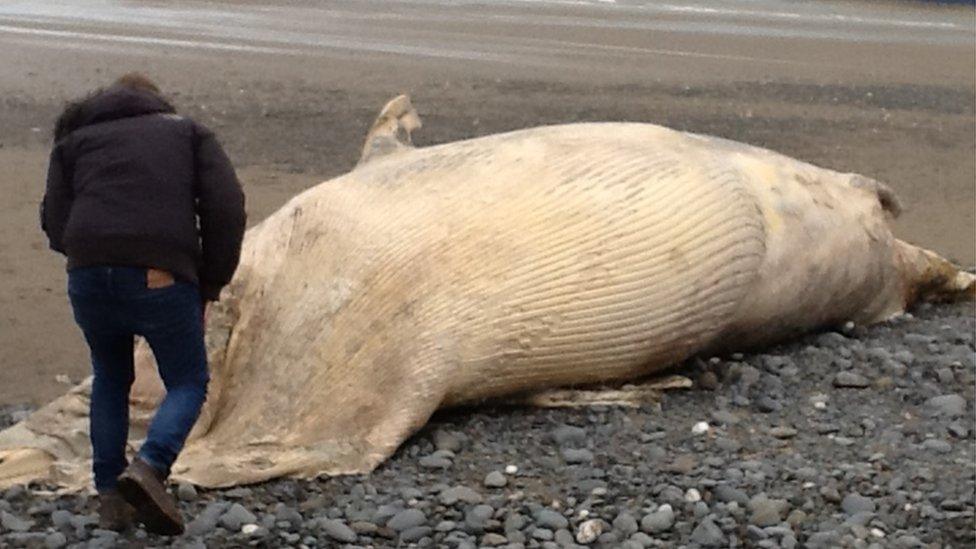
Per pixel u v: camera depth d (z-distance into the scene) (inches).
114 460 261.4
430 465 296.7
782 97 824.9
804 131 717.9
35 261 448.5
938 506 281.0
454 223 317.1
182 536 265.0
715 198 341.7
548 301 318.0
